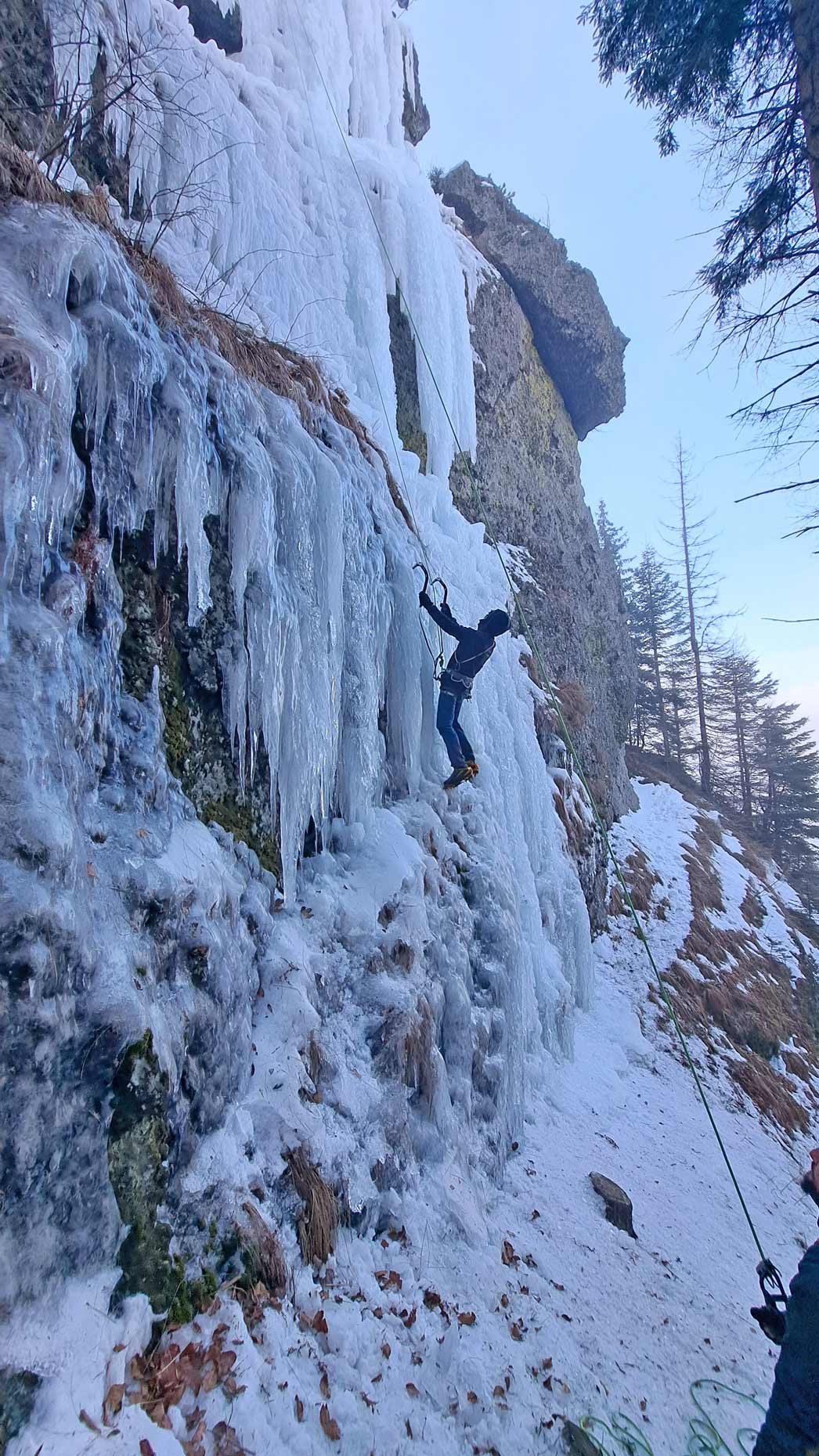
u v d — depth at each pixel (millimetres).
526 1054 6547
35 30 4309
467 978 5016
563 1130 6156
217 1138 2848
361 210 8570
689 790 24344
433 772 6055
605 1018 9336
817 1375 2488
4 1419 1752
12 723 2205
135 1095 2395
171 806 3195
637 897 13219
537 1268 4141
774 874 20625
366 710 4891
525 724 8852
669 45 5355
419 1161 4027
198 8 8102
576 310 14266
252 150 6645
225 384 4012
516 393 13062
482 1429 2896
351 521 5062
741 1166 7645
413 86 11945
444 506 8844
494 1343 3354
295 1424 2398
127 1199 2316
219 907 3174
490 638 5926
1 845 2080
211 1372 2295
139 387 3139
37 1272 1988
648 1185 6082
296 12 9250
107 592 2951
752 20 4988
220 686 3717
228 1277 2625
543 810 8852
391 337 9195
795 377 4855
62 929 2164
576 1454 3006
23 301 2662
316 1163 3197
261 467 3963
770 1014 12703
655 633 37438
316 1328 2807
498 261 13438
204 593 3531
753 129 5027
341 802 4742
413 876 4715
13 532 2322
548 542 13180
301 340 6906
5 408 2355
